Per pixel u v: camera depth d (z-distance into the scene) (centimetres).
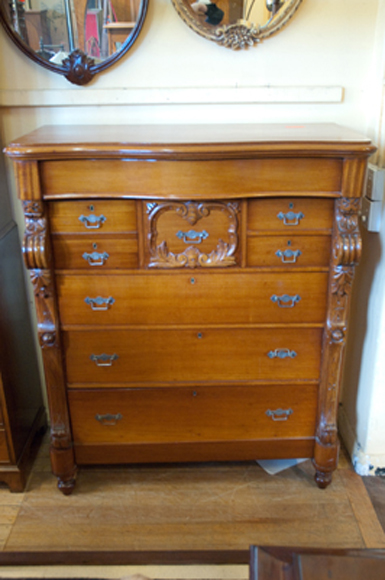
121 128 211
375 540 202
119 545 200
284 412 215
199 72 221
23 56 216
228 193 181
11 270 223
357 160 177
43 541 202
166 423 217
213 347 205
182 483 231
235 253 192
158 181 180
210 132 198
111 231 190
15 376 224
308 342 206
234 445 220
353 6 213
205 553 177
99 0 207
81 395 212
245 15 211
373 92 219
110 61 215
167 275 195
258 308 200
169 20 213
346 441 252
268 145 174
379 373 218
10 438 216
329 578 110
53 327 198
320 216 190
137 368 208
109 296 197
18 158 175
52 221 188
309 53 219
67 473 218
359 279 236
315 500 221
